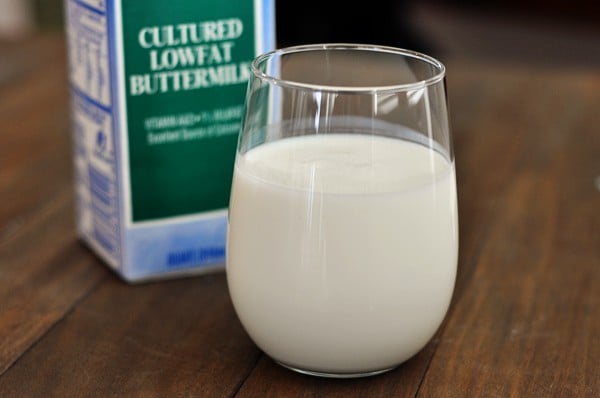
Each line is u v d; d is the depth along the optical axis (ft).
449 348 2.07
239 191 1.97
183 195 2.28
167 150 2.25
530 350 2.07
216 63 2.25
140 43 2.19
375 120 1.90
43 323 2.13
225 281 2.30
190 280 2.30
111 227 2.29
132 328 2.12
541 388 1.97
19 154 2.76
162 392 1.95
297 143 1.91
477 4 8.12
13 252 2.36
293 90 1.91
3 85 3.12
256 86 1.94
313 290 1.90
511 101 3.12
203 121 2.26
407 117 1.91
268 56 1.97
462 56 7.13
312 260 1.89
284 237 1.90
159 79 2.22
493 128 2.95
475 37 7.63
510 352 2.06
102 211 2.31
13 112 2.97
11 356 2.03
